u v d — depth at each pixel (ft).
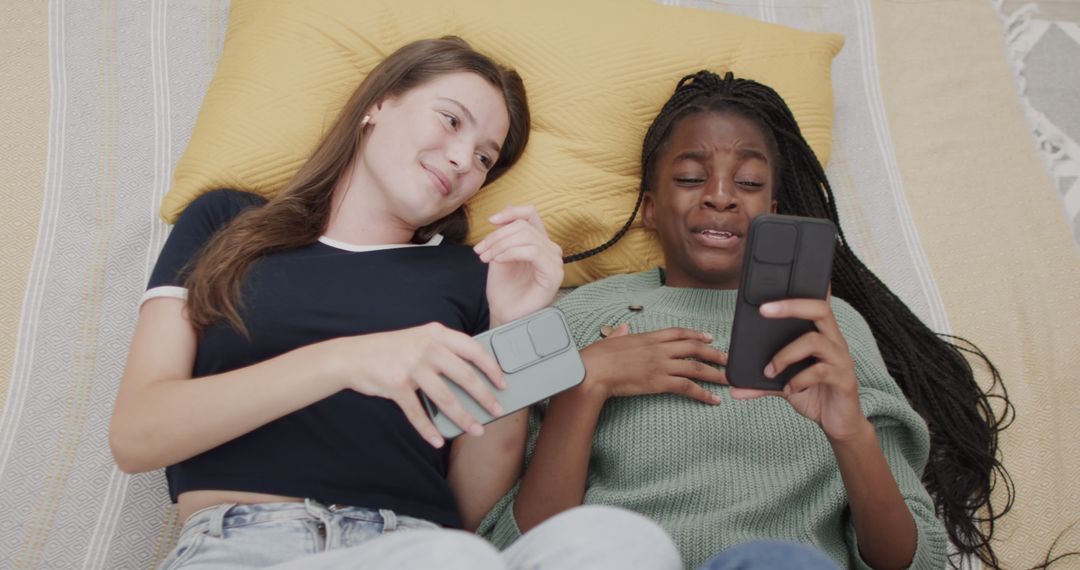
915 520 3.37
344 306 3.48
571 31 4.50
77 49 4.70
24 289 4.15
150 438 3.00
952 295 4.67
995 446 4.23
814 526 3.51
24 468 3.82
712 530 3.41
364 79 4.13
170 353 3.28
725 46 4.66
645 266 4.51
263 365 2.97
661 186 4.13
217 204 3.81
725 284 4.00
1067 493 4.19
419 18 4.45
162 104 4.66
